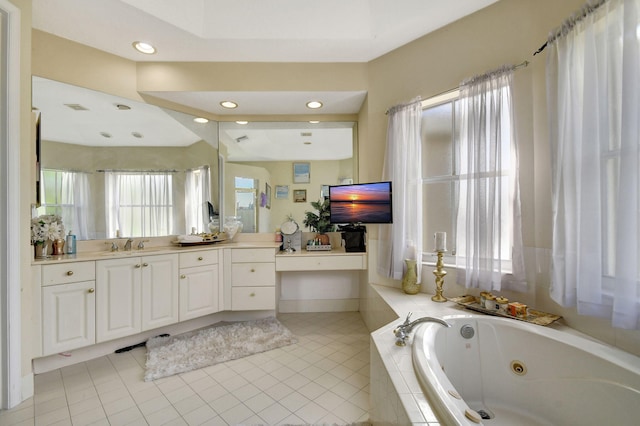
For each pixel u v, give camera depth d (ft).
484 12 6.56
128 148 8.41
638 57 3.67
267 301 9.14
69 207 7.52
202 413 5.13
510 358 4.88
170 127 9.15
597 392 3.88
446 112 7.80
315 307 10.59
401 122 7.78
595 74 4.30
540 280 5.78
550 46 5.14
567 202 4.72
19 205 5.28
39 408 5.22
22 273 5.38
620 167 3.81
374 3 6.86
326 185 10.57
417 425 2.84
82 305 6.47
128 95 8.07
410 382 3.53
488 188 6.24
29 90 5.49
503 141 6.25
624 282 3.79
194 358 7.02
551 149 5.12
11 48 5.14
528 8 5.92
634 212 3.74
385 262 8.14
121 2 5.84
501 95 6.10
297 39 7.35
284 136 10.50
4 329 5.15
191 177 9.62
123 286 7.09
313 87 8.50
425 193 8.15
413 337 4.63
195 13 6.79
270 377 6.27
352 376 6.32
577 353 4.17
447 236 7.75
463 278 6.67
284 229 10.03
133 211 8.56
